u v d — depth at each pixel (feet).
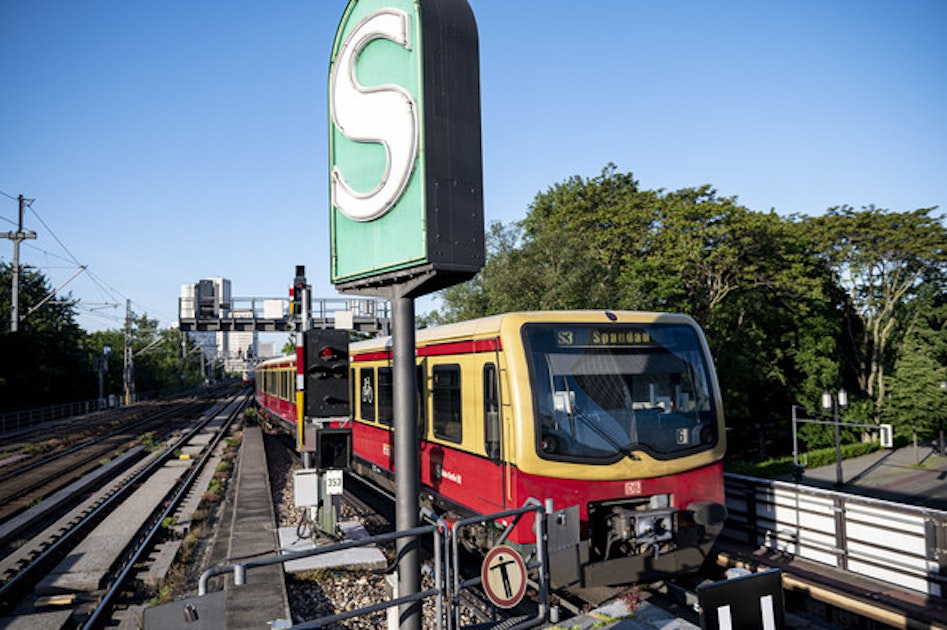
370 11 17.24
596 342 25.41
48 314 156.15
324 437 32.58
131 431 112.88
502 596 16.87
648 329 26.48
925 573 23.91
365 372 43.29
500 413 24.79
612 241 94.89
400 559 15.97
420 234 15.44
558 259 67.31
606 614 21.26
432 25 15.85
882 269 104.94
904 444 107.04
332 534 32.65
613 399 24.93
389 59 16.74
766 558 29.45
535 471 23.29
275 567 27.73
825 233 102.47
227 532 39.45
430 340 31.99
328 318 90.53
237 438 92.79
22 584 30.04
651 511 24.03
